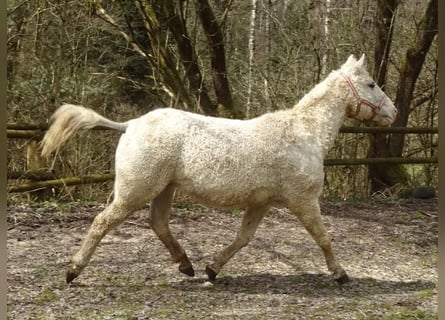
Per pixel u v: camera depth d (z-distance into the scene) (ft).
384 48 37.73
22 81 35.70
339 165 35.01
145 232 25.52
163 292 18.04
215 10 41.98
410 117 43.29
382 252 24.58
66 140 17.81
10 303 16.39
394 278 20.77
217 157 17.52
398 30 43.27
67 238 24.04
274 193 18.28
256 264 21.72
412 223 29.96
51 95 33.88
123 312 16.06
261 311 16.62
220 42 35.81
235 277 19.98
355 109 19.39
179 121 17.61
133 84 42.45
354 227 28.58
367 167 38.11
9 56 35.78
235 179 17.66
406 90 38.19
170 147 17.39
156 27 34.71
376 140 38.04
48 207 27.68
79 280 18.80
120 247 23.08
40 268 19.90
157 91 39.11
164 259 21.72
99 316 15.66
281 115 18.71
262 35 50.47
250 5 45.03
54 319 15.33
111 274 19.63
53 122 17.89
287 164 18.04
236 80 45.47
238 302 17.39
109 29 39.06
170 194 18.79
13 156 31.19
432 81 42.39
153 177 17.37
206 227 26.91
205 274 20.15
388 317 16.30
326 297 18.19
